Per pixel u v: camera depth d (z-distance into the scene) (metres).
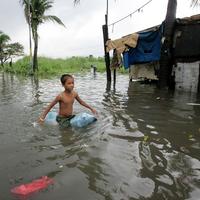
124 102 8.91
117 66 14.99
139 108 7.77
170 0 11.49
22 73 30.55
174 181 3.37
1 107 7.98
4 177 3.44
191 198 2.99
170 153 4.27
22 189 3.14
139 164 3.85
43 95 10.88
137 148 4.46
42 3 27.45
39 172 3.58
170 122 6.12
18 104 8.54
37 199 2.96
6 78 22.72
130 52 14.48
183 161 3.97
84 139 4.86
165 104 8.43
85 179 3.41
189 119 6.41
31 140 4.82
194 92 11.28
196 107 7.90
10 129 5.50
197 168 3.74
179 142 4.78
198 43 11.00
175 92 11.41
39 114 6.89
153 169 3.70
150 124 5.94
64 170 3.65
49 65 34.22
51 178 3.42
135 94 10.96
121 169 3.69
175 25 11.77
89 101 9.12
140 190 3.16
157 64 14.76
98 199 2.96
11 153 4.23
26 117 6.55
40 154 4.19
